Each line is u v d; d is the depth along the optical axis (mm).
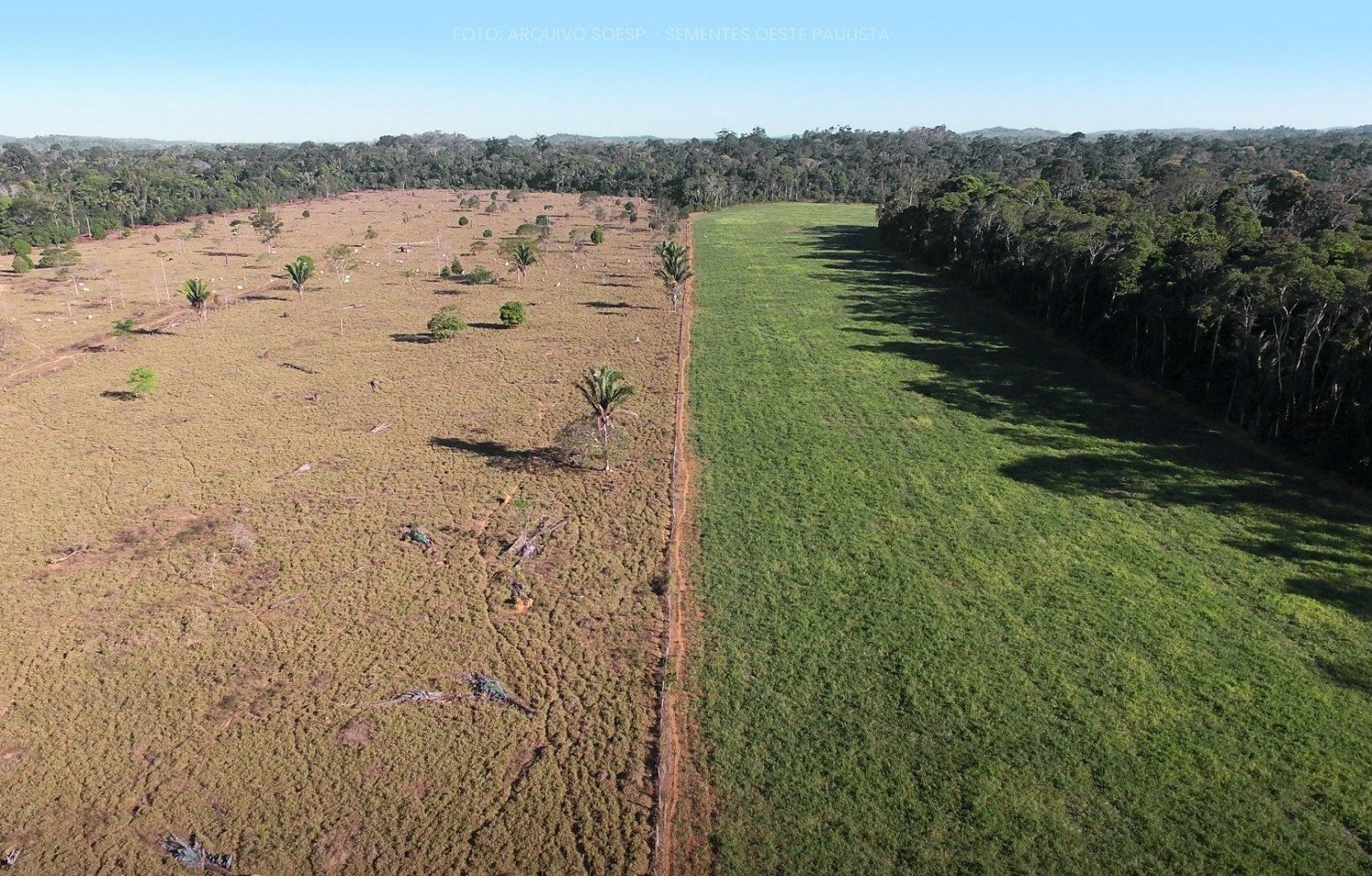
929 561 37062
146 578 35875
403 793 25000
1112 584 35031
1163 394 58750
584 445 46438
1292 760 25562
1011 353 70625
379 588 35312
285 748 26625
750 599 34531
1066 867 22234
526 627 32812
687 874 22453
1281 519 40406
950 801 24422
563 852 23000
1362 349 45000
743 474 46719
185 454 48594
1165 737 26578
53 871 22391
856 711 28094
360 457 48656
